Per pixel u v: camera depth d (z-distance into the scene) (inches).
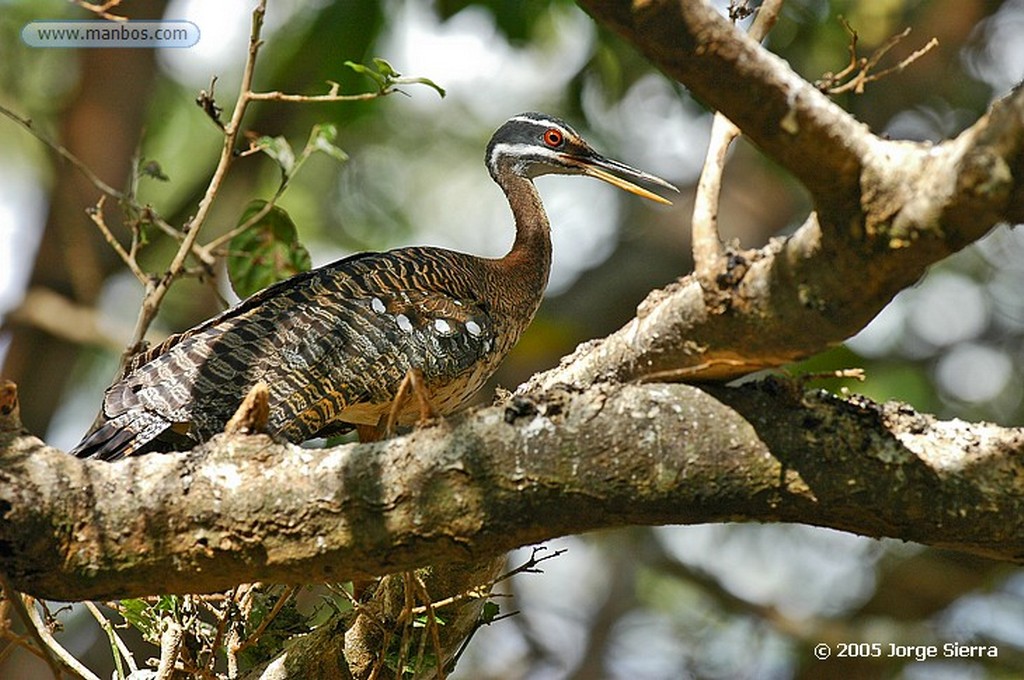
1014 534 267.6
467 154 823.1
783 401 268.2
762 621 713.0
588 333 729.6
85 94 697.0
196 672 336.5
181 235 438.0
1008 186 222.8
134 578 277.6
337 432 433.7
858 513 267.0
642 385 271.4
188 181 758.5
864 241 237.3
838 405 270.2
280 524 270.8
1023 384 784.3
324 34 634.8
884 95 735.7
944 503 266.2
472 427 270.1
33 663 624.1
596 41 668.1
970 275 804.6
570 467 264.7
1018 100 221.3
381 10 629.0
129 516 273.7
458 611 333.4
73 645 638.5
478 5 633.6
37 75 751.7
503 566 352.2
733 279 259.1
